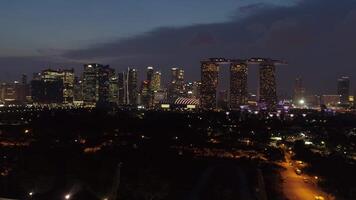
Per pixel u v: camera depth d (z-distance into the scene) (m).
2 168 161.38
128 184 148.62
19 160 178.75
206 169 190.00
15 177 145.62
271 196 149.88
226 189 154.62
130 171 168.00
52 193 135.00
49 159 183.00
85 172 163.25
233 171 188.75
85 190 140.25
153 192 142.50
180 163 197.38
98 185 146.25
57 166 171.00
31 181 141.50
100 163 182.00
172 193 148.12
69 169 166.88
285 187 163.88
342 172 187.75
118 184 148.12
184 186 157.75
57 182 145.12
